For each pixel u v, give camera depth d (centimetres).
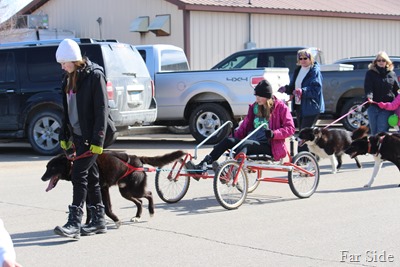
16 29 2670
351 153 1039
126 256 666
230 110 1577
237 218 825
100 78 720
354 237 723
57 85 1399
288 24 2589
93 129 720
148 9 2450
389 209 862
